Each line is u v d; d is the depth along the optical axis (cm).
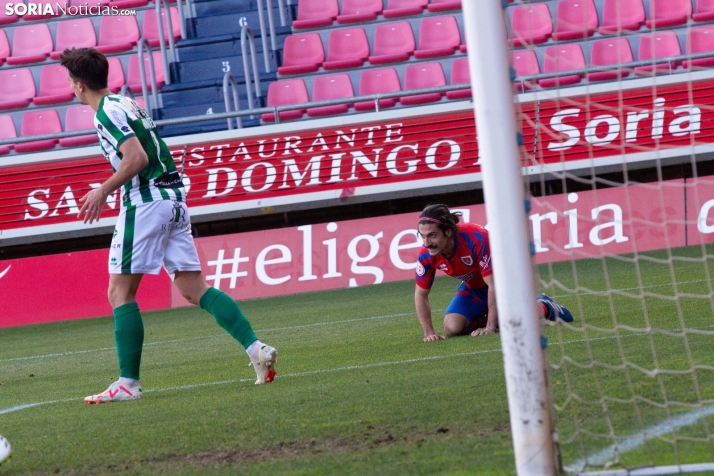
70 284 3900
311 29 5516
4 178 4503
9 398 1803
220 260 3928
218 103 5231
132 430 1242
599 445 895
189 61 5441
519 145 776
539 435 762
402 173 4319
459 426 1045
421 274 1995
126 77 5488
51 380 2075
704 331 1666
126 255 1520
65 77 5531
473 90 782
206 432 1170
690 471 784
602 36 4972
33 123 5259
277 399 1391
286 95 5106
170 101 5294
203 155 4484
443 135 4384
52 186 4475
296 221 4738
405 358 1747
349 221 3919
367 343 2109
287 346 2228
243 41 4784
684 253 3506
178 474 947
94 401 1563
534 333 764
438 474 838
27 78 5538
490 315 1962
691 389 1139
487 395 1225
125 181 1473
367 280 3819
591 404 1095
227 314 1595
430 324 2028
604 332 1781
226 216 4341
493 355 1634
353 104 5053
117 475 972
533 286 768
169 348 2506
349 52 5362
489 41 773
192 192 4388
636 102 4238
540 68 4859
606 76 4769
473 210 3994
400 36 5350
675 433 923
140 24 5844
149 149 1536
